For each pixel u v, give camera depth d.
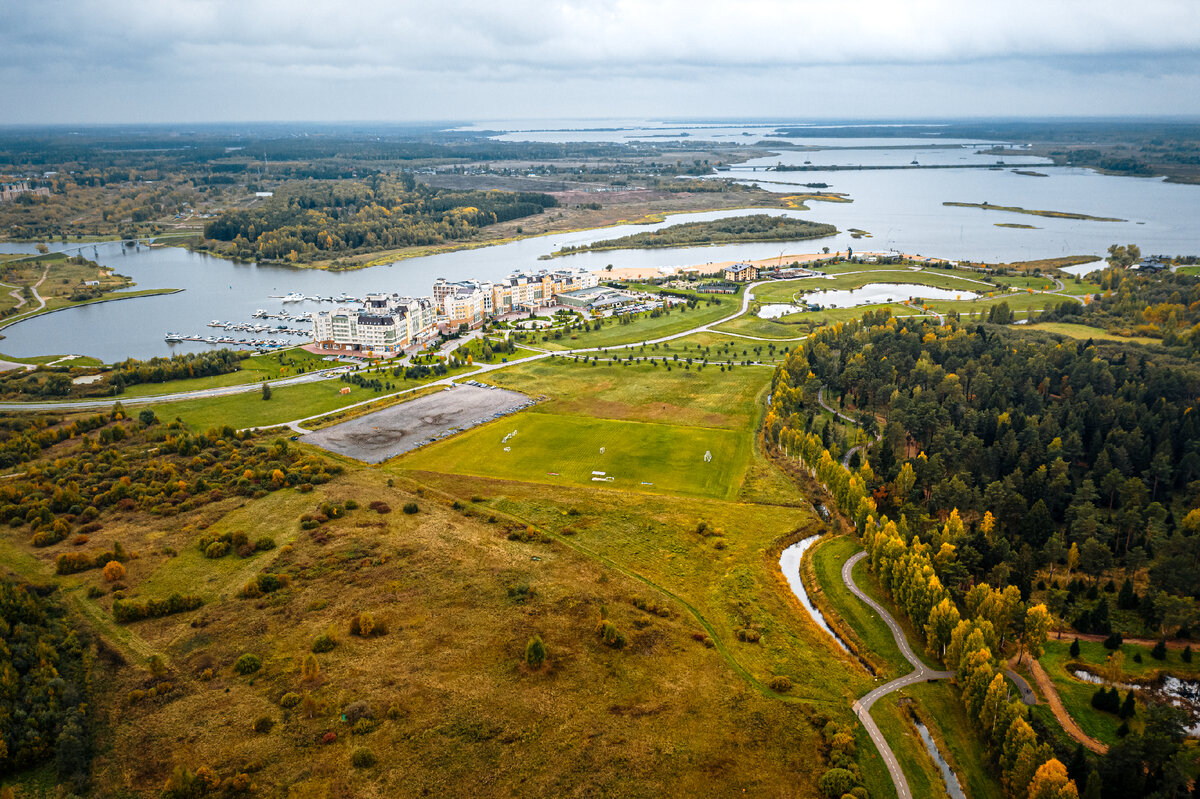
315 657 195.25
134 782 165.12
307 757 170.25
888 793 164.12
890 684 199.25
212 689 192.00
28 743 171.50
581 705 186.38
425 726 178.62
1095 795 151.75
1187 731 179.75
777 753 174.00
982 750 177.38
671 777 166.38
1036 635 195.25
